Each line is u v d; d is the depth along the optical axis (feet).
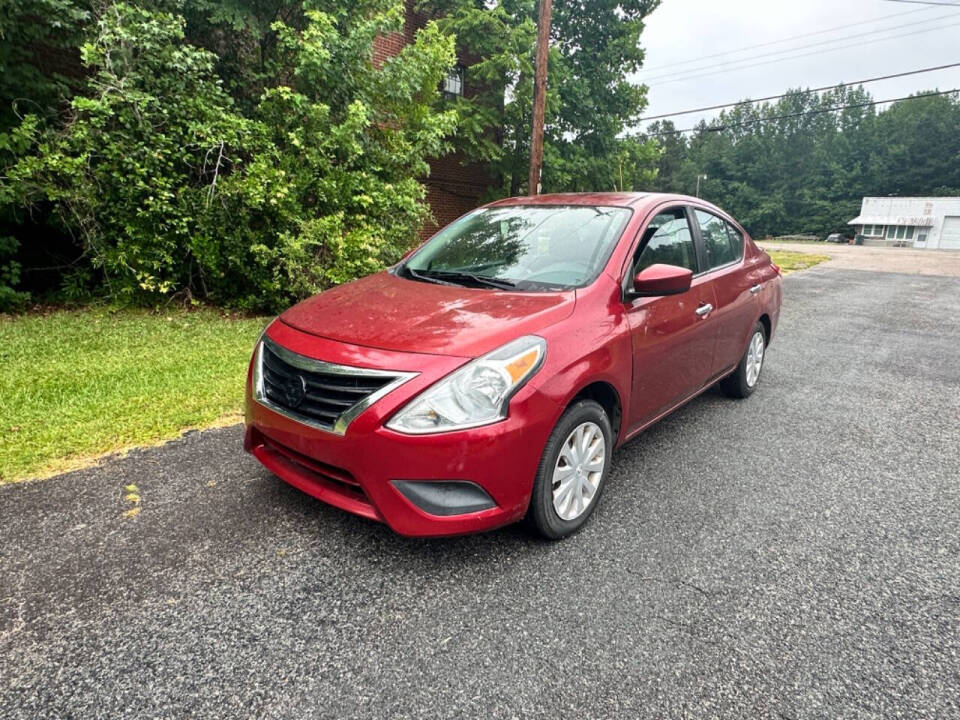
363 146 27.84
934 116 212.64
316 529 8.86
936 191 208.03
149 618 6.89
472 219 12.96
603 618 7.12
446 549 8.45
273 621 6.91
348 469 7.53
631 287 10.08
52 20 21.04
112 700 5.76
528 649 6.59
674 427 13.80
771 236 233.55
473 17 40.09
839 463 11.92
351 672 6.20
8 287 22.86
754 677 6.27
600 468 9.30
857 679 6.29
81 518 8.95
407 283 10.59
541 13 36.60
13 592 7.24
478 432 7.32
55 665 6.15
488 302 9.09
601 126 48.37
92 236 22.62
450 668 6.28
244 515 9.18
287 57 27.45
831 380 18.22
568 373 8.19
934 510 10.05
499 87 44.32
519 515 7.99
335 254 24.40
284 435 8.19
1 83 21.97
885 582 8.00
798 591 7.75
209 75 23.81
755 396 16.39
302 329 8.81
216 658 6.33
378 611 7.14
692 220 12.98
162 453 11.29
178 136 22.54
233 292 25.11
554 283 9.84
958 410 15.48
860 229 190.70
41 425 12.11
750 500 10.24
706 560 8.39
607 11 46.88
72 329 20.20
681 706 5.88
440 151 31.12
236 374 15.85
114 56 21.71
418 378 7.36
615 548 8.63
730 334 13.74
